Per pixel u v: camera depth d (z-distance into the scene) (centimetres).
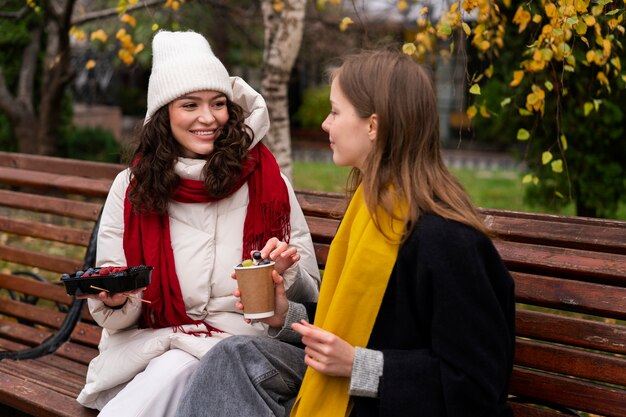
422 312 194
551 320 231
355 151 209
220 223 267
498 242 246
